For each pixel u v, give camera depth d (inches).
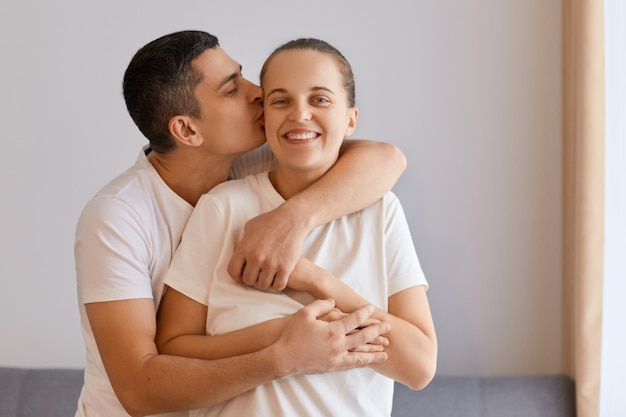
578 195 105.8
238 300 60.7
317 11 113.5
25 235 114.3
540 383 108.7
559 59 113.9
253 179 65.8
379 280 63.0
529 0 113.6
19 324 114.8
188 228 64.1
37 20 112.6
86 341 67.2
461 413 106.6
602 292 104.7
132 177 65.8
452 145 114.7
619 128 104.2
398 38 113.8
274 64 62.3
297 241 59.8
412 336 61.1
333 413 59.4
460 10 113.7
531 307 116.0
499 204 115.2
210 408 60.6
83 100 113.3
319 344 57.1
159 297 65.2
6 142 113.6
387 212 65.1
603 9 103.3
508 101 114.4
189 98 64.6
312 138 61.6
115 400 64.9
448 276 115.6
